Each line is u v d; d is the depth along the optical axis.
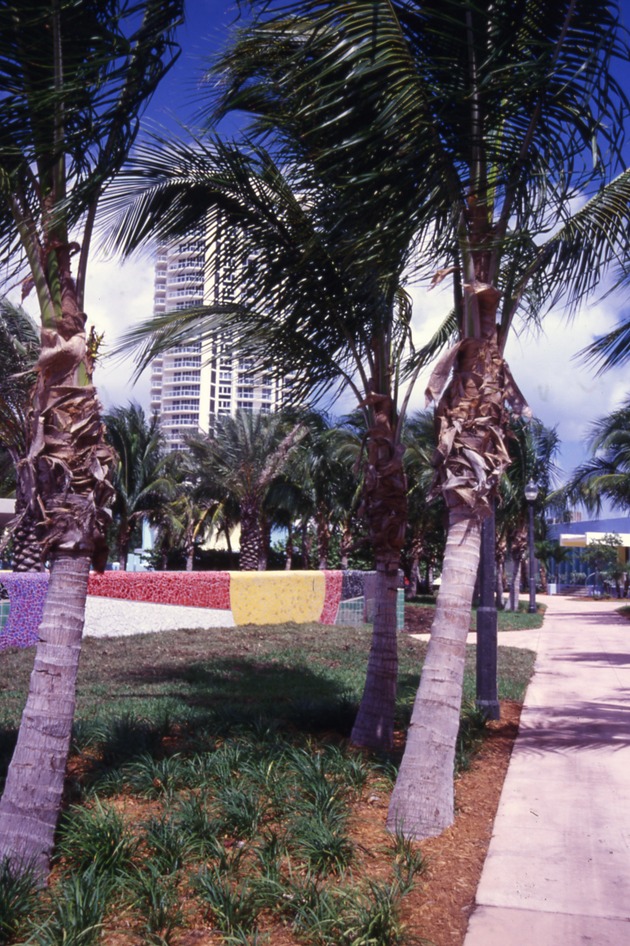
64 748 4.46
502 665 14.25
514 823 5.71
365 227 5.41
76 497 4.47
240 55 6.03
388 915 3.84
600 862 4.96
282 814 5.32
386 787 6.12
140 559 57.31
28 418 4.77
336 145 5.34
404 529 7.55
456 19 5.17
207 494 37.28
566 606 39.12
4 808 4.36
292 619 20.61
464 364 5.68
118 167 5.03
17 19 4.59
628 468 31.59
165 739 7.10
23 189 4.87
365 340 7.46
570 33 5.19
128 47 4.70
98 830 4.55
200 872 4.36
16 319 16.42
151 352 7.00
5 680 11.06
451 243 5.66
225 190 6.87
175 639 16.12
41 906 4.03
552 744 8.27
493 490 5.62
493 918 4.16
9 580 14.41
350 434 27.30
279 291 7.10
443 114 5.25
